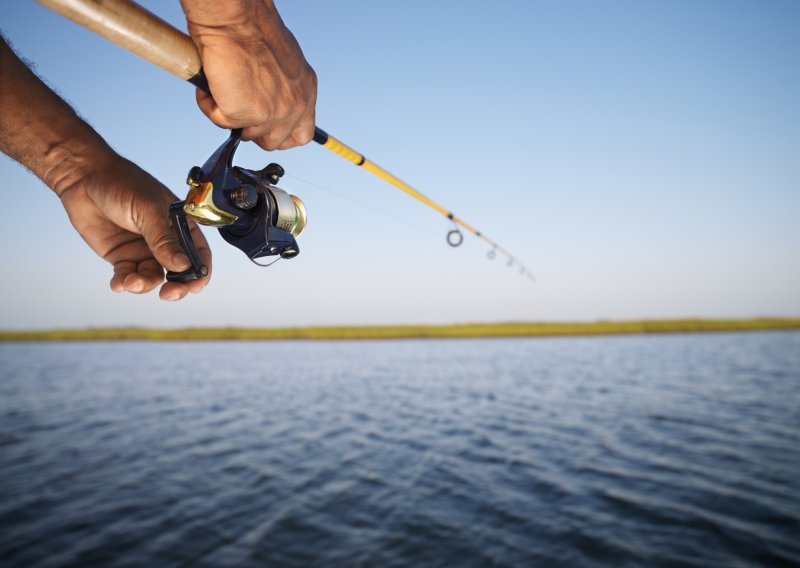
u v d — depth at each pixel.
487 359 29.62
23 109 1.01
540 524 6.24
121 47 0.80
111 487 7.73
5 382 20.83
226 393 17.36
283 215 1.25
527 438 10.55
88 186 1.04
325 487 7.70
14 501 7.13
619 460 8.89
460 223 4.78
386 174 2.43
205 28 0.82
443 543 5.77
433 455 9.39
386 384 19.16
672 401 14.75
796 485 7.43
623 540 5.76
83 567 5.22
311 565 5.29
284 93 1.00
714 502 6.84
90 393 17.61
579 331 61.38
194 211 1.01
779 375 20.27
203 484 7.87
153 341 65.50
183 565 5.28
